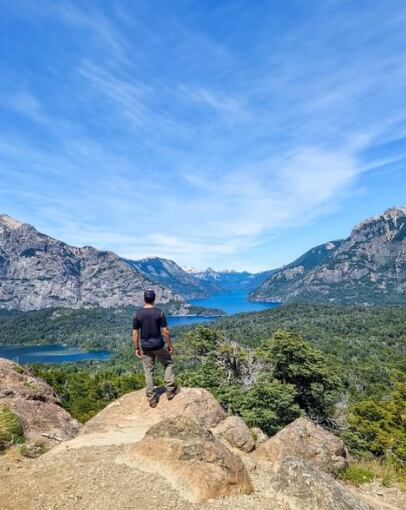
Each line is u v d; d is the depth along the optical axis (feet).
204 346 120.98
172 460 23.81
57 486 22.53
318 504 22.38
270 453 32.42
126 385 198.70
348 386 246.27
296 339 103.81
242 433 33.12
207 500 21.77
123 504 20.35
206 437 25.08
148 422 32.17
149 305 31.91
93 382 204.74
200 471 23.03
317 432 36.24
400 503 32.04
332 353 433.48
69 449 28.73
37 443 35.96
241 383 113.29
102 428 32.17
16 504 20.86
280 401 89.40
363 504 24.21
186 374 121.70
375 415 114.62
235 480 23.73
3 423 35.24
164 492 21.74
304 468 24.62
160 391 35.24
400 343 518.37
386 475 37.37
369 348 476.54
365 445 98.22
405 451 85.25
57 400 51.44
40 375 206.08
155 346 31.65
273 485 24.61
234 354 119.24
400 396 123.65
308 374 97.19
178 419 26.13
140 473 23.65
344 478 35.06
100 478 23.17
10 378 48.98
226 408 97.14
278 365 104.78
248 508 21.57
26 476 24.57
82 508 20.11
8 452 31.37
